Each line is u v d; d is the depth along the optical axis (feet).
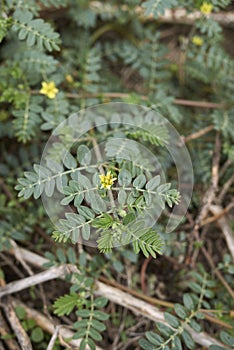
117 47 1.88
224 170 1.75
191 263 1.70
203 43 1.79
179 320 1.51
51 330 1.58
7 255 1.69
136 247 1.30
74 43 1.87
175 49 1.96
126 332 1.64
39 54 1.65
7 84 1.65
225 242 1.79
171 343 1.52
